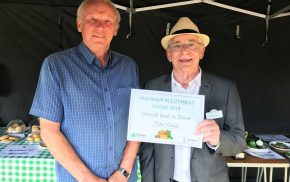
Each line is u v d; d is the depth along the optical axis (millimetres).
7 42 3004
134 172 1570
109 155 1405
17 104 3104
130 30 2934
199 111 1439
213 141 1371
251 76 3109
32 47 3018
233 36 3033
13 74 3057
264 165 2287
